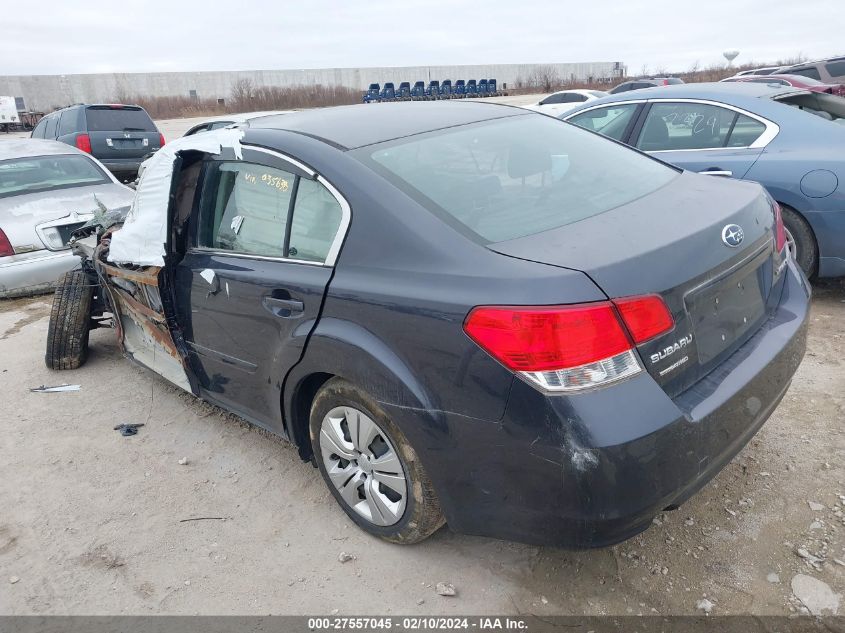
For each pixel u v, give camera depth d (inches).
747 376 88.5
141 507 122.6
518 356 76.4
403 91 2020.2
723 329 90.0
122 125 497.7
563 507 78.5
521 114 129.6
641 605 91.0
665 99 211.2
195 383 138.2
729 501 109.0
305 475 129.3
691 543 101.0
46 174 288.8
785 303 105.5
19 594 102.8
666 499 79.0
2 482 134.0
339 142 106.2
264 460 135.8
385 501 101.7
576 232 87.5
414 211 91.2
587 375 75.1
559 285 75.8
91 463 138.9
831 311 183.8
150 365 160.6
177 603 98.8
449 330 81.9
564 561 100.2
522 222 91.9
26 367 193.5
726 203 99.0
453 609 93.6
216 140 121.8
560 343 74.6
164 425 153.5
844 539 98.8
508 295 77.5
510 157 109.0
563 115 238.8
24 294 255.4
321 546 108.6
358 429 100.8
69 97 2288.4
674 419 77.5
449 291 82.7
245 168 116.7
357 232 94.9
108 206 271.9
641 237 85.0
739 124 194.2
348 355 93.8
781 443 123.0
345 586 99.5
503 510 84.7
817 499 107.7
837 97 212.4
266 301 108.0
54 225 255.0
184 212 130.6
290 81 2662.4
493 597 95.0
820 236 177.6
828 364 152.1
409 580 99.6
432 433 86.4
